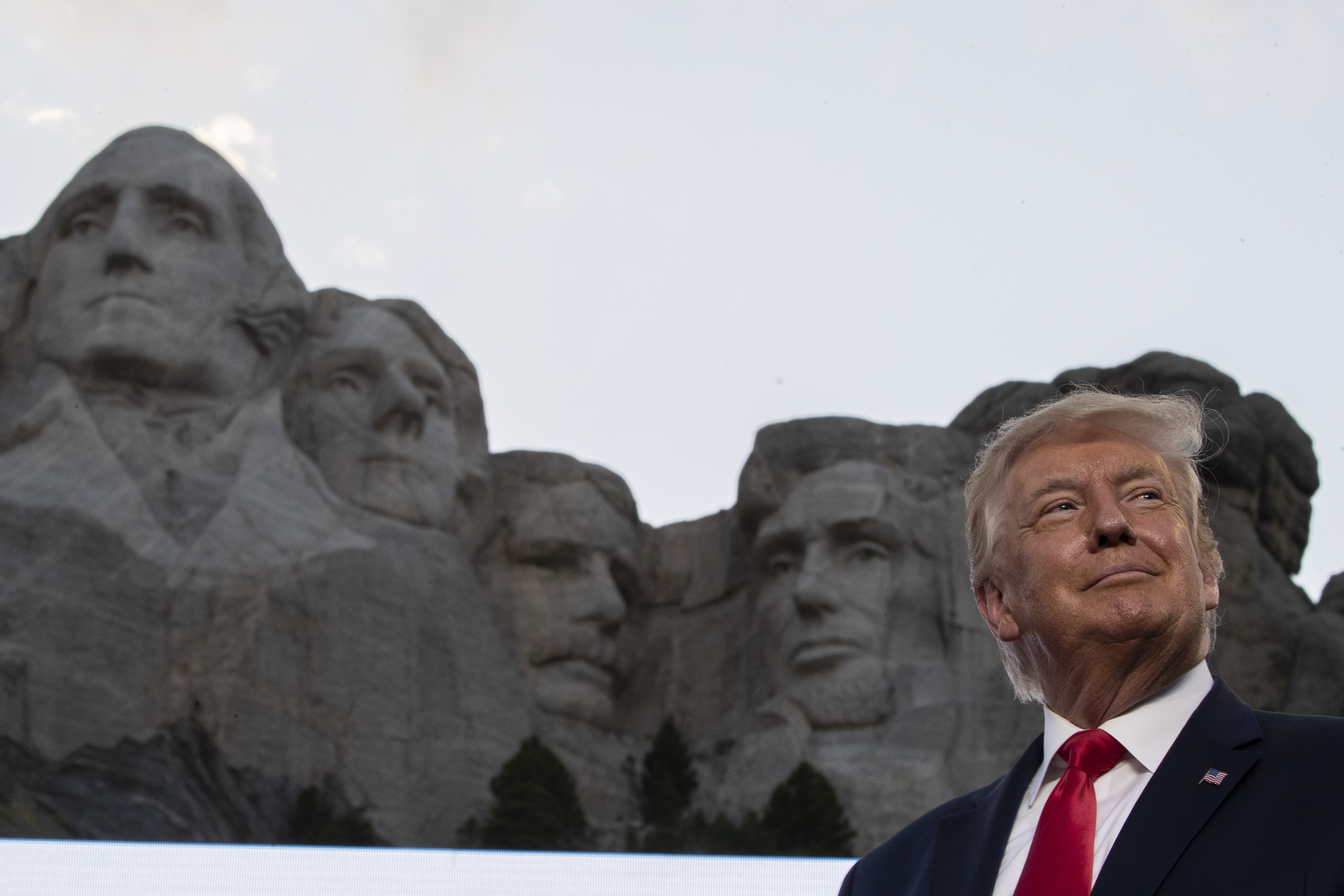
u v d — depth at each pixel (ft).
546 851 84.02
